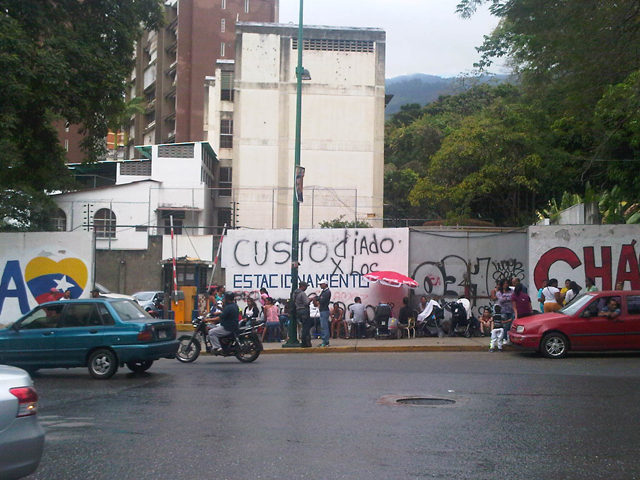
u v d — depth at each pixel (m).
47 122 22.52
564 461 6.30
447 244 21.39
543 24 18.94
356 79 50.00
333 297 21.88
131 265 39.47
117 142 76.19
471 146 36.62
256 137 49.06
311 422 8.09
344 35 50.12
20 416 5.14
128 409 9.19
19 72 18.31
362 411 8.73
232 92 59.34
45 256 23.42
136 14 22.45
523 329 14.86
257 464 6.25
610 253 20.23
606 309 14.69
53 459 6.52
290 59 49.72
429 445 6.93
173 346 13.49
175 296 25.33
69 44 20.28
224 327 14.86
